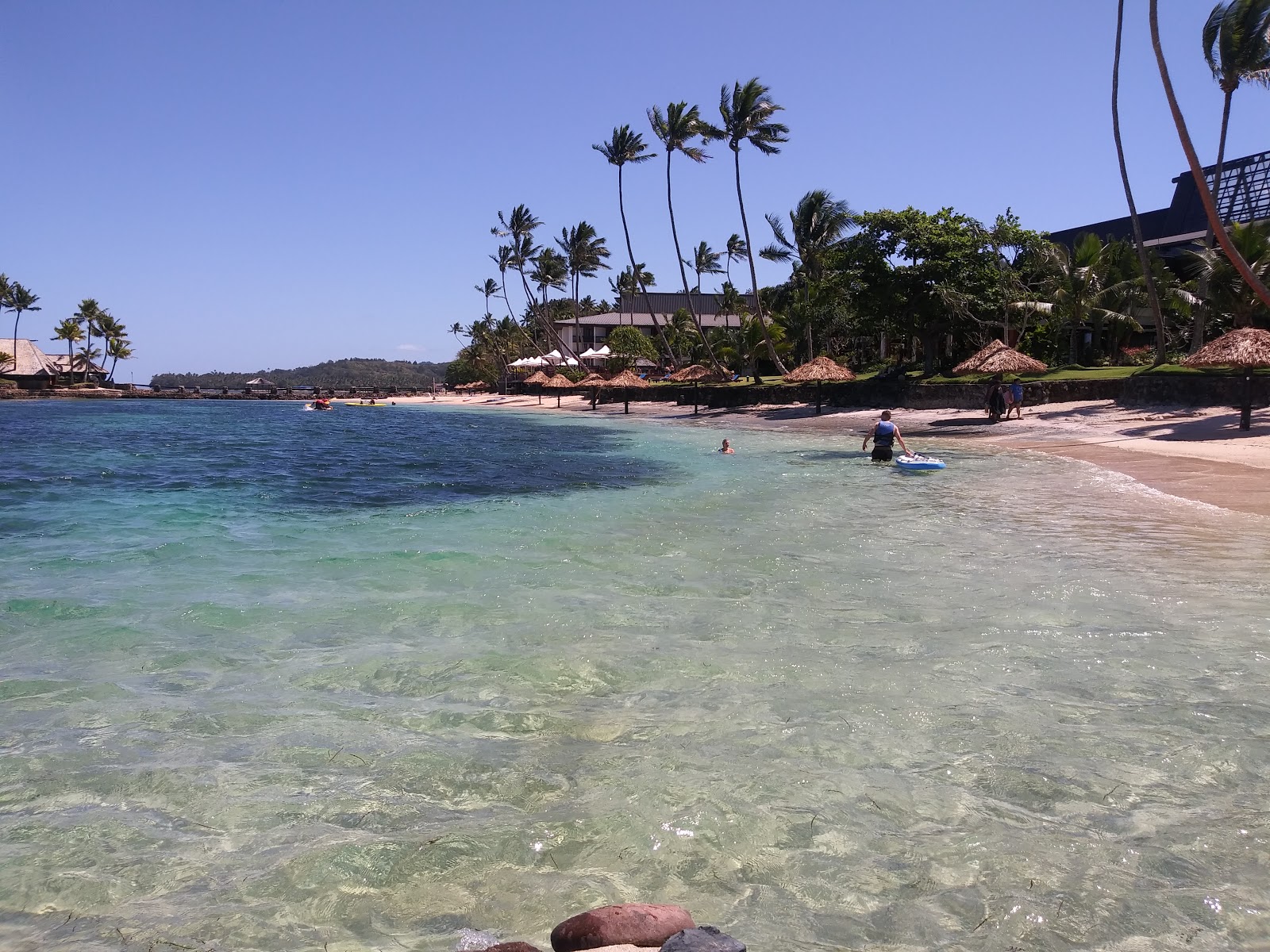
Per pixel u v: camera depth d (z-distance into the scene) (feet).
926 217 130.62
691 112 174.19
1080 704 16.08
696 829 11.52
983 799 12.36
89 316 364.58
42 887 10.07
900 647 19.99
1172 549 31.60
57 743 14.48
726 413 155.33
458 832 11.39
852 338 209.15
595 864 10.66
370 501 47.83
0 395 314.55
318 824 11.67
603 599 24.80
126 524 38.78
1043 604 23.75
